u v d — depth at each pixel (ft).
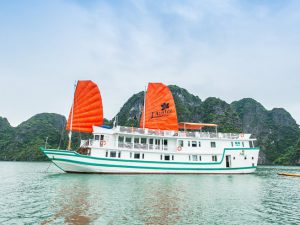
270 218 34.78
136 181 67.92
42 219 31.78
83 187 55.88
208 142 98.43
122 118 522.06
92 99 92.89
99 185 59.16
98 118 92.58
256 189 61.67
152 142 94.48
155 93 104.42
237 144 102.53
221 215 35.32
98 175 80.79
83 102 92.12
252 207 41.01
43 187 56.65
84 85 92.94
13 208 37.06
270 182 80.38
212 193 52.80
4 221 30.99
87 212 34.83
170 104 103.55
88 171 83.92
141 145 91.20
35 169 143.33
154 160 89.97
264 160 508.12
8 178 79.25
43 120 560.20
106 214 33.96
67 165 82.99
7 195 47.32
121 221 31.27
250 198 49.06
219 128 454.40
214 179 79.97
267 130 580.30
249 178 89.15
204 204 41.60
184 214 35.06
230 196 50.29
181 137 95.09
